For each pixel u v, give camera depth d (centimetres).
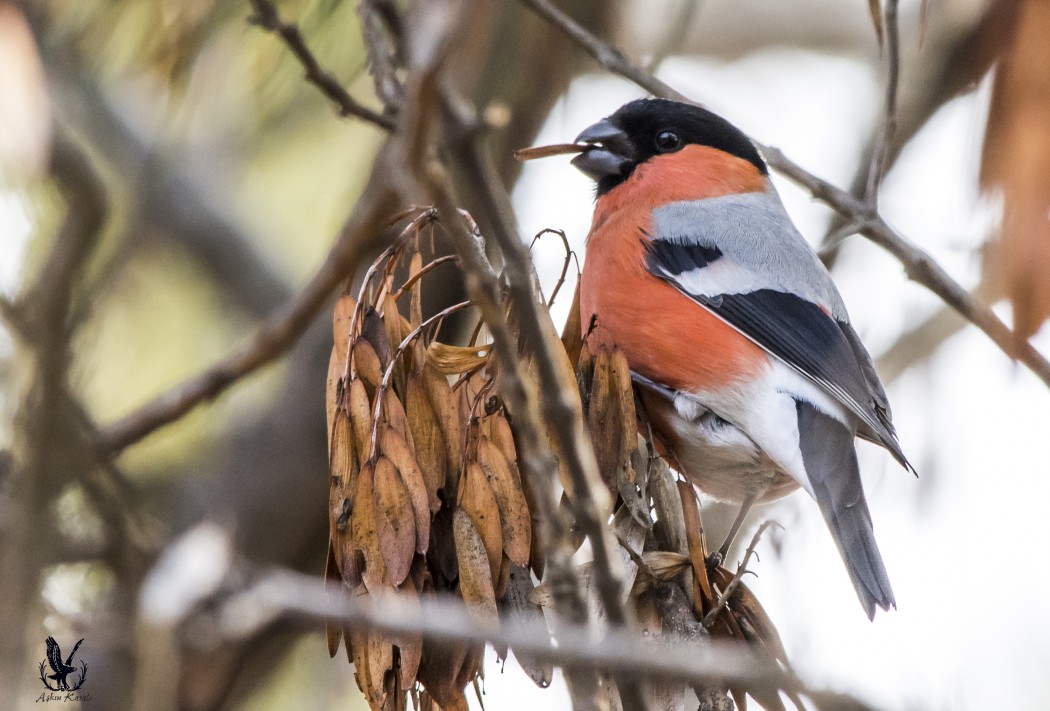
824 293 891
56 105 955
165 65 795
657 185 927
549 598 575
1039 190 567
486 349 591
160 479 1005
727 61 1398
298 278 1185
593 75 1135
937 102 1077
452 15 374
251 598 371
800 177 856
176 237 1153
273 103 948
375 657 562
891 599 752
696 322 841
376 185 575
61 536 470
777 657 607
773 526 632
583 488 425
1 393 466
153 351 1112
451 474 585
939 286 801
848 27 1398
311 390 1010
